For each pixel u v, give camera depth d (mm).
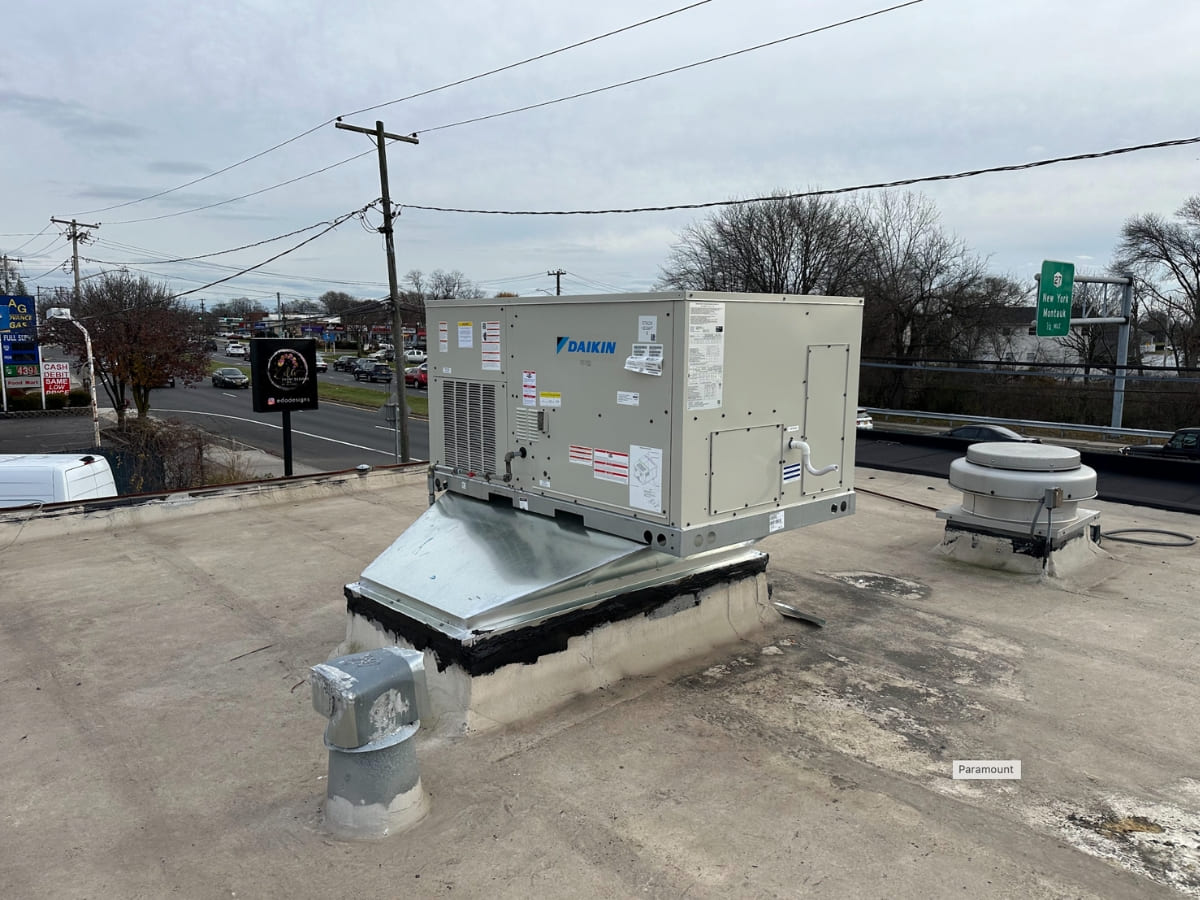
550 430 4484
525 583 4203
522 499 4738
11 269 68562
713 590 5117
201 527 8531
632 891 2723
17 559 7250
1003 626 5422
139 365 28156
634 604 4641
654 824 3123
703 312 3785
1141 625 5414
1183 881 2781
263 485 9633
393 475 10961
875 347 42188
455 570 4480
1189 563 6867
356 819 3059
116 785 3500
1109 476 10586
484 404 4961
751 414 4105
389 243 21531
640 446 3979
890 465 11828
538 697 4184
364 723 2977
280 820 3203
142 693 4469
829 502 4637
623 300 3973
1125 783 3455
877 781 3453
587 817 3172
